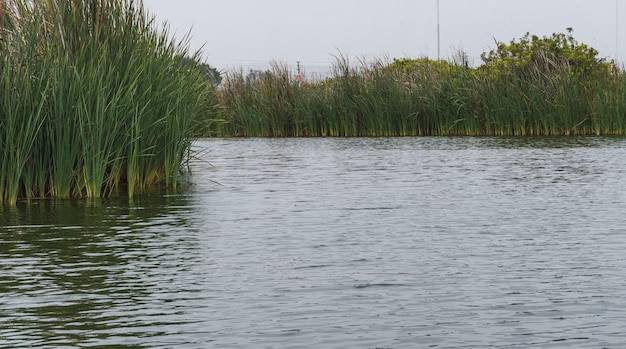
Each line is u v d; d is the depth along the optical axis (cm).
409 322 651
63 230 1051
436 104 3116
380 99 3158
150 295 732
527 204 1263
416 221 1113
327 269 827
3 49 1266
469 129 3081
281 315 670
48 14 1378
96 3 1415
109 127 1317
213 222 1112
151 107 1405
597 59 3297
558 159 2011
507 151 2277
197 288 756
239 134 3438
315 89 3350
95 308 692
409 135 3150
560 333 621
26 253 910
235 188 1489
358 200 1323
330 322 652
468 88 3080
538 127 2983
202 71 1585
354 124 3209
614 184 1505
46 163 1321
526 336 616
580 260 862
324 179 1639
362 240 978
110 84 1351
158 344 602
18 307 695
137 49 1410
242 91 3412
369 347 594
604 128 2944
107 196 1362
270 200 1329
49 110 1284
